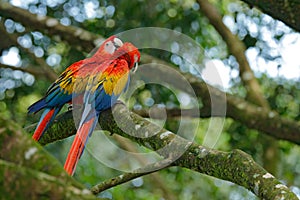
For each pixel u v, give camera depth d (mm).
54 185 2355
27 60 11242
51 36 9125
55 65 11164
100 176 11375
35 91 11062
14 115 10883
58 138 6758
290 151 11984
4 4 9117
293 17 5473
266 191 4605
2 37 10586
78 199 2352
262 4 5578
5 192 2328
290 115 11305
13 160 2465
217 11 10891
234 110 9211
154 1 10820
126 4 10742
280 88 11398
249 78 10875
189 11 10969
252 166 4855
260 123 9141
